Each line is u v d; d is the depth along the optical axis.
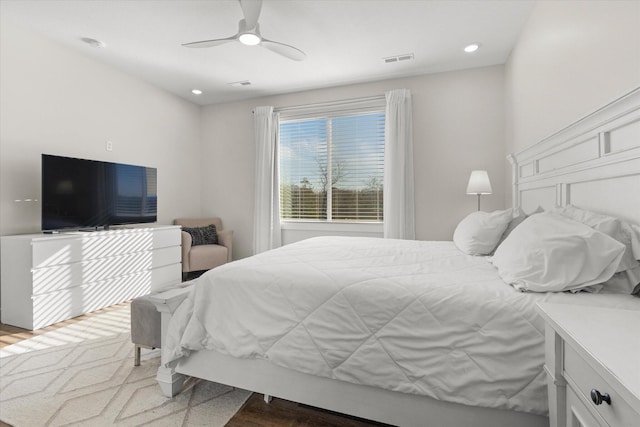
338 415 1.49
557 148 1.94
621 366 0.54
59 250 2.62
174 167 4.39
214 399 1.60
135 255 3.27
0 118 2.63
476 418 1.12
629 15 1.30
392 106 3.70
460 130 3.58
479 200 3.34
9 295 2.55
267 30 2.79
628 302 1.08
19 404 1.54
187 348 1.52
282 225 4.39
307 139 4.34
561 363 0.79
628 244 1.20
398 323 1.21
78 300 2.76
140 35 2.89
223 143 4.73
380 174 4.00
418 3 2.42
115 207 3.36
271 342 1.38
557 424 0.80
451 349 1.13
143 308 1.84
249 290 1.47
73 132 3.16
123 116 3.67
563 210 1.69
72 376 1.79
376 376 1.22
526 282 1.21
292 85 4.06
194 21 2.66
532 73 2.49
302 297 1.37
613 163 1.35
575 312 0.83
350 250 2.12
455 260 1.82
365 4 2.43
